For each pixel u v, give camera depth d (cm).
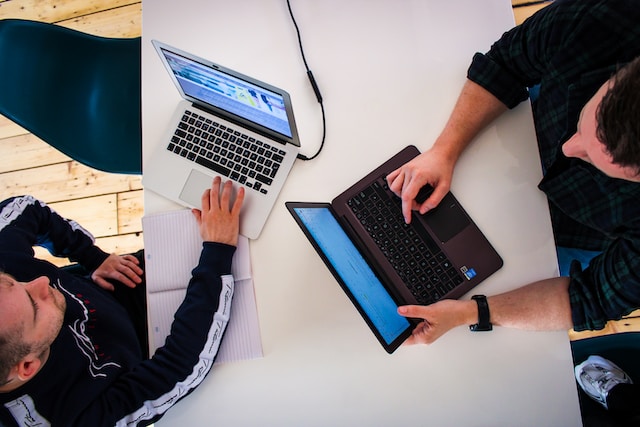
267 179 97
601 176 78
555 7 81
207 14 105
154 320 95
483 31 98
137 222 172
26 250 97
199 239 97
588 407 107
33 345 77
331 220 91
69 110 118
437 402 87
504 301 85
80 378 87
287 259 94
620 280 76
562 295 84
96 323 97
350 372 89
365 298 81
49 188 178
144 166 101
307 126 99
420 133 97
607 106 59
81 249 112
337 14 102
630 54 74
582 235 101
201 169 100
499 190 92
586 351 109
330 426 88
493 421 85
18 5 186
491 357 87
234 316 93
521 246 90
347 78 100
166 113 103
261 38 103
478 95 91
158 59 105
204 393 91
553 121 90
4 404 79
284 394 90
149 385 86
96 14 182
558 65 81
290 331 92
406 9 100
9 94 107
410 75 98
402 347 89
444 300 86
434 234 91
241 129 100
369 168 96
